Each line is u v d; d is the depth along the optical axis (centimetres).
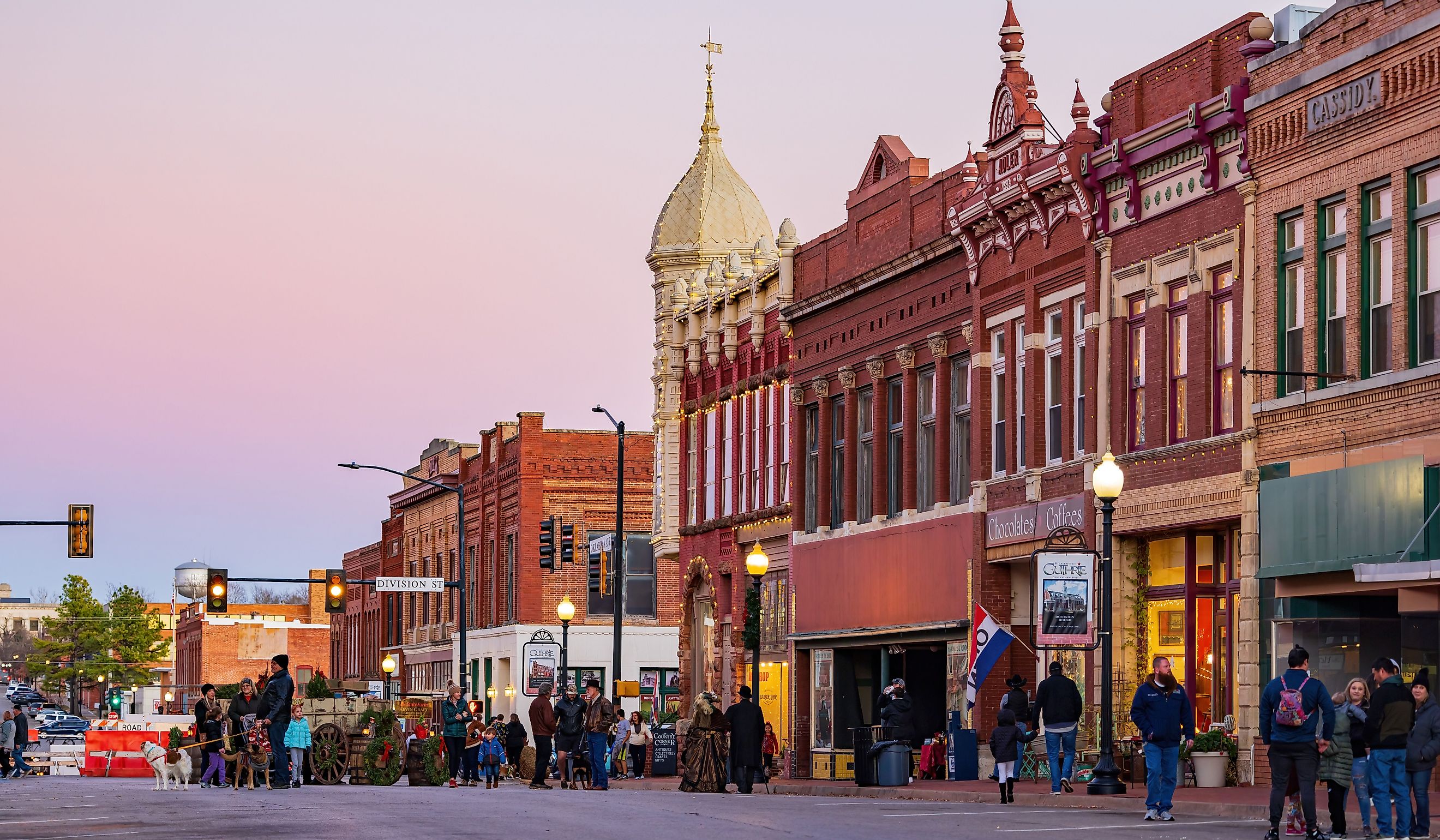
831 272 5453
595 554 7881
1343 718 2334
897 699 3916
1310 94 3444
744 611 5978
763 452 5900
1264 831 2417
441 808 2841
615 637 5822
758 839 2220
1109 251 4016
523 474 8744
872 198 5203
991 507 4472
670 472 6569
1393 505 3152
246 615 15725
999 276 4484
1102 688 3186
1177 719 2652
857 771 3956
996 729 3212
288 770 3634
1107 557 3153
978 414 4544
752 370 6022
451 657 9856
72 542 5716
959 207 4569
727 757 3941
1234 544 3662
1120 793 3156
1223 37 3731
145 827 2359
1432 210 3177
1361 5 3341
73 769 6819
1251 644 3497
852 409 5262
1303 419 3422
